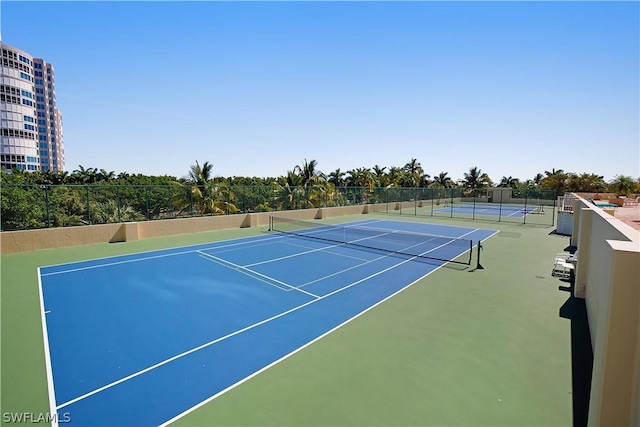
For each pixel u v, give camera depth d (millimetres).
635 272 2865
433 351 5461
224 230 18141
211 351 5477
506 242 15555
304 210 23000
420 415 3979
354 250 13492
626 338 2916
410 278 9586
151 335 6016
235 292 8297
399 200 33969
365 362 5133
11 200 12414
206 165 24688
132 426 3842
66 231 13211
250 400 4262
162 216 16875
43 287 8547
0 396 4332
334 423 3848
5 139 74188
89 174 45406
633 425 2879
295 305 7477
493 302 7672
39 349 5516
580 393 4398
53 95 105938
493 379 4703
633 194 36562
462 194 46719
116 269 10281
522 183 61906
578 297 7863
